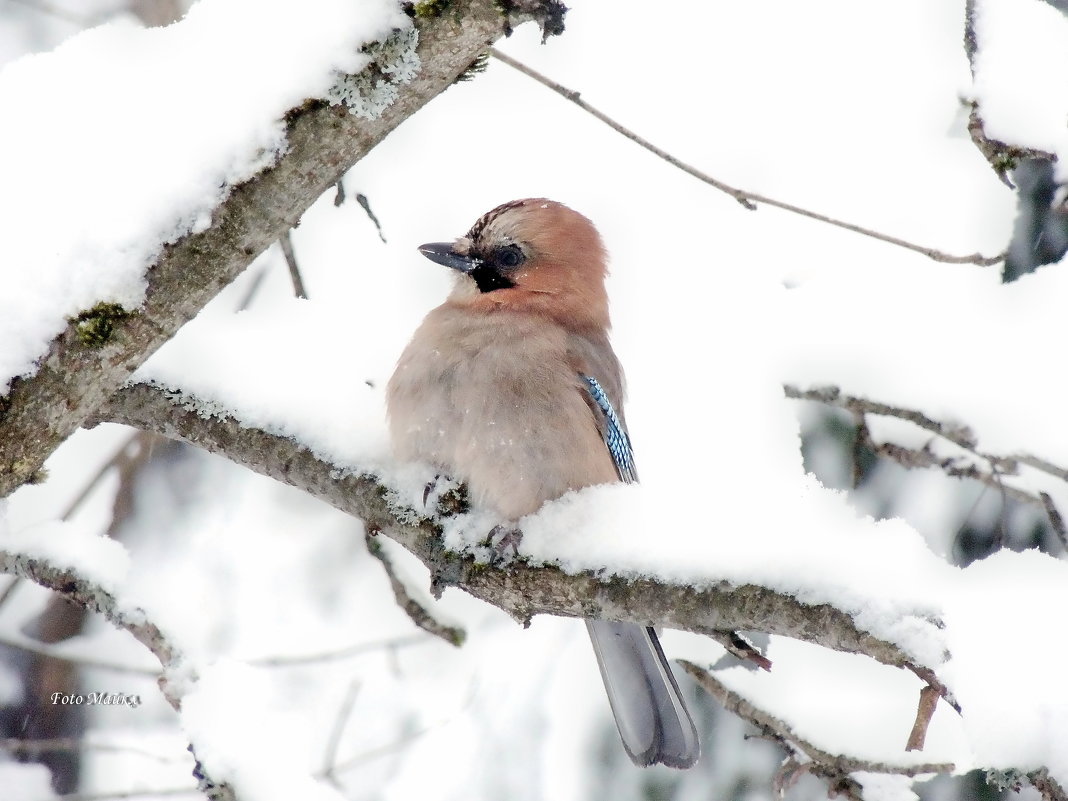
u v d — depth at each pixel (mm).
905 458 8844
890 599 5066
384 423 6848
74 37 5312
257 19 5027
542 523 6164
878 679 7746
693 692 8820
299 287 8070
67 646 9195
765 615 5266
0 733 8961
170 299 4844
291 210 4875
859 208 9547
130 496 9695
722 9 10055
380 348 7785
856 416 8898
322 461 6539
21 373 4750
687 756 6836
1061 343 8672
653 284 9539
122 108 5043
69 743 8398
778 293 9383
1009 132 7500
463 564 6328
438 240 9539
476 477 6797
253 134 4754
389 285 9414
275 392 6652
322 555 10414
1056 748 4582
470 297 8203
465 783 9273
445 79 4828
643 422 8750
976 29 7789
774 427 8758
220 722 5621
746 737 7672
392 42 4688
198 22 5168
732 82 9930
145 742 9312
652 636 6953
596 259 8438
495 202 9688
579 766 9188
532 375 7098
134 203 4793
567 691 9531
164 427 6547
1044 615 5035
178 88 4980
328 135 4770
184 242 4789
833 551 5332
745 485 6133
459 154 9875
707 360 9078
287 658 9219
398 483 6570
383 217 9625
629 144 9852
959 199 9391
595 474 7211
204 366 6645
